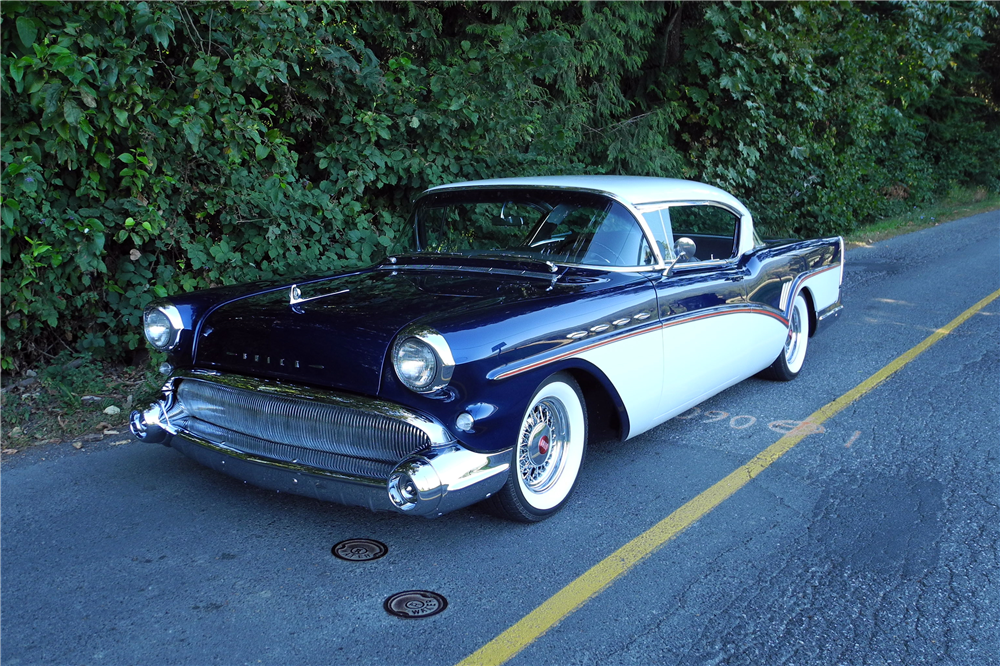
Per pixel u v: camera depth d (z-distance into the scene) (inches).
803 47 469.4
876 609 111.8
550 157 312.2
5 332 208.5
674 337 161.5
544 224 160.9
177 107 219.5
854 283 387.9
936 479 157.3
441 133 271.1
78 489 148.6
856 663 100.0
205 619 107.0
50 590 113.2
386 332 121.6
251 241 236.2
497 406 122.0
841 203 542.9
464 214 171.0
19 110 193.9
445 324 118.8
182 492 148.0
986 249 498.9
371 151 258.8
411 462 114.0
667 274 164.2
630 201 161.6
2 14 187.0
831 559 125.7
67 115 187.8
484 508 137.3
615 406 148.8
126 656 98.6
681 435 183.6
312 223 243.3
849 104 551.5
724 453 172.1
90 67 191.2
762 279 197.3
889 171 721.6
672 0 435.5
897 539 132.3
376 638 103.5
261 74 220.4
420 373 114.4
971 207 794.2
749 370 201.0
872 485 154.7
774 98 484.1
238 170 229.0
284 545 128.2
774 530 135.7
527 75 314.5
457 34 347.6
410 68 273.0
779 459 168.6
